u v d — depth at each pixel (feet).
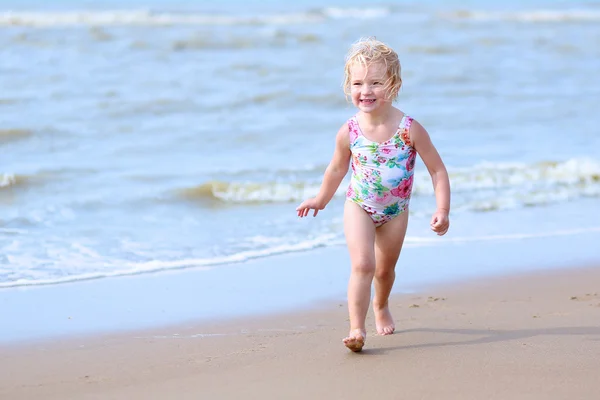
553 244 39.09
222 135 62.90
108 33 114.73
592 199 48.83
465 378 21.07
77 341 25.68
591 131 66.33
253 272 34.45
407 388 20.43
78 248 37.52
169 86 80.59
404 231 25.43
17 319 28.02
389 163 24.77
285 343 25.05
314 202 26.27
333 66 94.38
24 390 21.24
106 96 75.00
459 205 46.57
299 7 182.60
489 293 31.17
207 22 137.59
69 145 58.80
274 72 89.66
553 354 23.03
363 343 23.25
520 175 52.47
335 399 19.83
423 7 189.88
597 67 100.37
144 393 20.77
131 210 44.52
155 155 56.65
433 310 28.81
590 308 28.76
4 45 100.01
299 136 63.10
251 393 20.43
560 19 164.76
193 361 23.41
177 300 30.45
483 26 142.92
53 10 156.04
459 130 65.92
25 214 42.91
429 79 89.25
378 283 25.88
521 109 75.05
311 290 31.89
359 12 169.48
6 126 62.44
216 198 47.39
